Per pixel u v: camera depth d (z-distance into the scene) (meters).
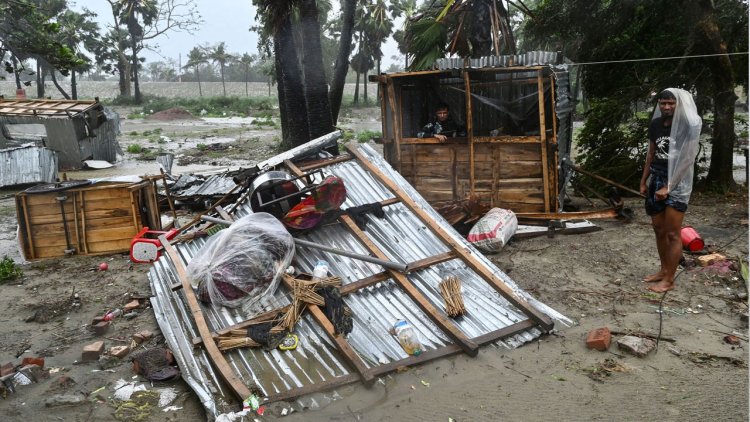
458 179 7.98
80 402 3.93
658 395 3.77
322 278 5.11
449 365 4.23
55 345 4.91
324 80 11.64
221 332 4.55
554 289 5.62
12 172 13.65
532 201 7.66
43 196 7.33
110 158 18.30
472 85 9.35
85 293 6.15
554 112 7.36
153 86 76.00
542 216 7.52
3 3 7.45
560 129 7.51
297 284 4.94
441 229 5.88
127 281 6.48
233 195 9.55
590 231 7.49
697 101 10.22
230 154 19.64
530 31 12.75
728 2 9.98
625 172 10.10
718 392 3.77
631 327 4.75
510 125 9.09
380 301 4.98
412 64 10.41
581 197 10.35
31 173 13.74
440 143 7.95
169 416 3.76
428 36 9.98
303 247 5.75
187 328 4.80
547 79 8.12
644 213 8.50
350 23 13.03
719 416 3.51
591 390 3.87
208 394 3.84
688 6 9.73
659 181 5.29
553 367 4.18
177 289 5.43
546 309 4.99
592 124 10.39
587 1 11.20
